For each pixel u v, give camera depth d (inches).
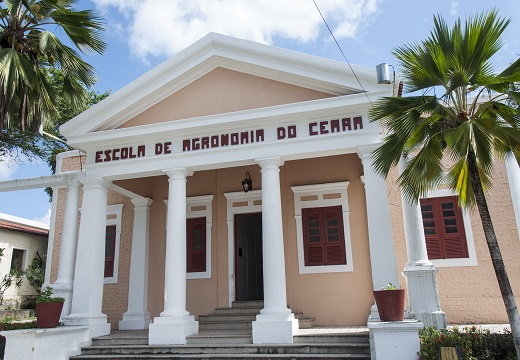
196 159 438.3
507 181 476.7
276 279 392.8
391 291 333.1
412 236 396.5
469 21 305.0
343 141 406.6
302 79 430.0
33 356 360.5
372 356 326.3
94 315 432.5
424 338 323.9
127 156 459.2
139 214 559.2
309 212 509.7
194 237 544.4
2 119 404.8
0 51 400.5
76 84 475.8
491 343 312.7
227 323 473.4
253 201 533.6
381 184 392.8
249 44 438.6
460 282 469.1
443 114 327.3
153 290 542.6
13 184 524.4
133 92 464.4
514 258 459.8
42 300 398.6
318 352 354.9
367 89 405.7
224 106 451.8
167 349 382.6
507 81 308.3
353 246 489.1
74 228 499.5
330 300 482.3
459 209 479.5
